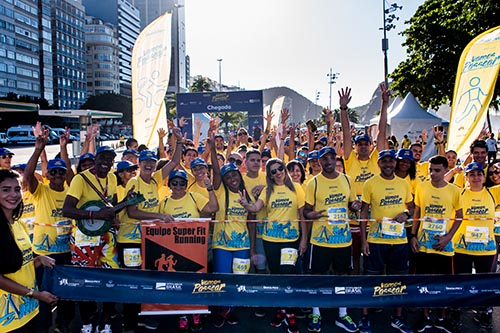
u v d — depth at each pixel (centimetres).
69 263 462
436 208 462
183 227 443
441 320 465
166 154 795
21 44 8325
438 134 745
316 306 411
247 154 545
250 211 473
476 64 662
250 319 499
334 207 463
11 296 300
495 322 490
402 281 412
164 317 506
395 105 2133
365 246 473
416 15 2388
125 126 8931
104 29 12269
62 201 465
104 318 463
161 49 705
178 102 1541
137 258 449
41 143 444
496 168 525
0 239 288
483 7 1842
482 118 633
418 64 2339
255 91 1518
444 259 455
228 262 472
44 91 9188
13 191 297
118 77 13100
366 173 577
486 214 472
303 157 756
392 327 475
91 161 496
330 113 755
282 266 461
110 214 412
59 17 9906
